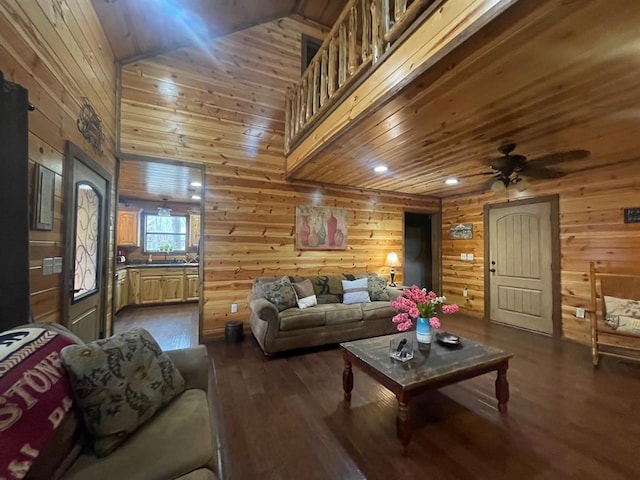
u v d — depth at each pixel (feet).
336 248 15.58
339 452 5.73
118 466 3.43
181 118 12.36
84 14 7.59
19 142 4.33
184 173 13.87
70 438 3.50
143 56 11.70
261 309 10.45
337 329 11.91
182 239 23.68
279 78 14.29
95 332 8.89
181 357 5.55
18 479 2.51
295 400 7.69
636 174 10.63
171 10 10.25
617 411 7.08
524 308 14.10
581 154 7.80
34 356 3.50
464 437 6.15
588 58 5.04
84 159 7.52
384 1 6.67
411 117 7.36
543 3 3.87
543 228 13.44
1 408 2.68
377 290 14.35
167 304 19.71
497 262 15.42
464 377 6.50
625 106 6.74
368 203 16.56
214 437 4.12
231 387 8.41
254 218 13.66
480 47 4.78
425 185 15.30
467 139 8.82
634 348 10.26
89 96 8.05
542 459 5.51
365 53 7.47
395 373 6.19
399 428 5.90
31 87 5.08
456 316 16.76
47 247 5.76
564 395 7.84
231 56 13.37
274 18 14.26
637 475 5.11
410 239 21.43
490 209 15.85
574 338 12.25
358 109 7.61
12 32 4.53
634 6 3.87
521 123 7.64
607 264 11.33
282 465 5.38
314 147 10.37
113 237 11.07
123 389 4.06
